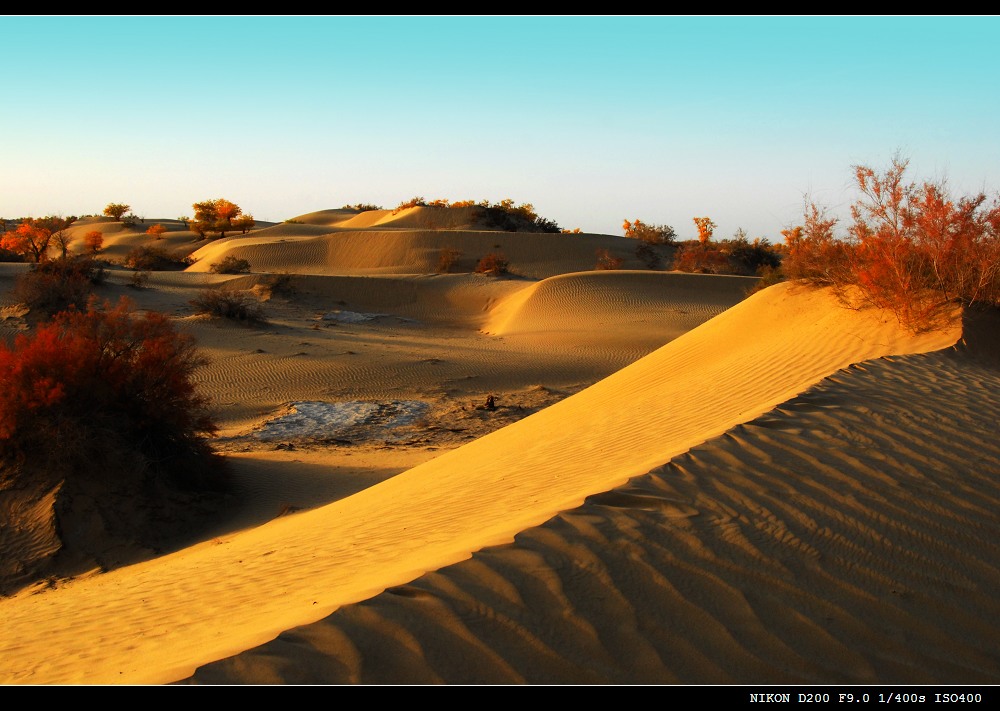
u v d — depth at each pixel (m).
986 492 5.41
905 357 10.09
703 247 79.19
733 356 14.55
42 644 6.34
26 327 35.84
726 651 3.54
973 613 4.02
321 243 85.38
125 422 16.50
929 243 12.26
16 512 14.43
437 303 59.00
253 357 34.19
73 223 139.88
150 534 14.73
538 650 3.41
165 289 51.56
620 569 4.03
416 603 3.67
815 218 15.09
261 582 6.38
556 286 55.62
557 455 9.49
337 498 15.76
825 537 4.58
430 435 24.06
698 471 5.44
